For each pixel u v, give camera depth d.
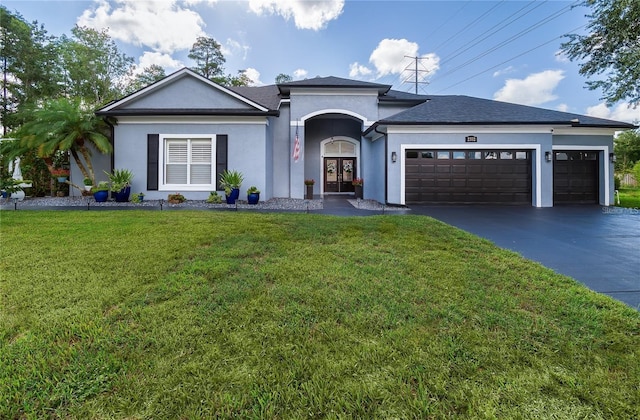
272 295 3.60
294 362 2.45
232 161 12.92
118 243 5.61
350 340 2.77
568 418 1.95
